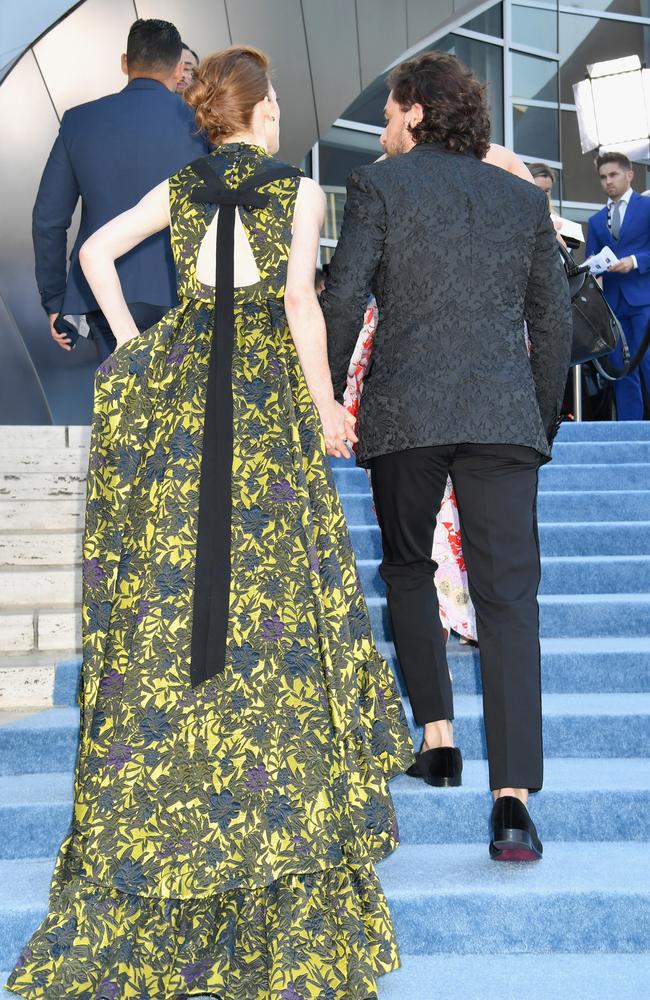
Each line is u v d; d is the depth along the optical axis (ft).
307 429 7.10
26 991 6.52
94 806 6.64
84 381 30.76
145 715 6.66
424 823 8.69
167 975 6.60
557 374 8.48
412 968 7.35
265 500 6.92
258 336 7.13
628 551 14.06
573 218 45.85
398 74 8.52
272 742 6.68
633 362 19.47
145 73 11.68
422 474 8.07
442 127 8.25
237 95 7.45
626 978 7.16
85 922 6.63
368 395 8.23
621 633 12.10
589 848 8.55
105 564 6.90
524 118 43.88
